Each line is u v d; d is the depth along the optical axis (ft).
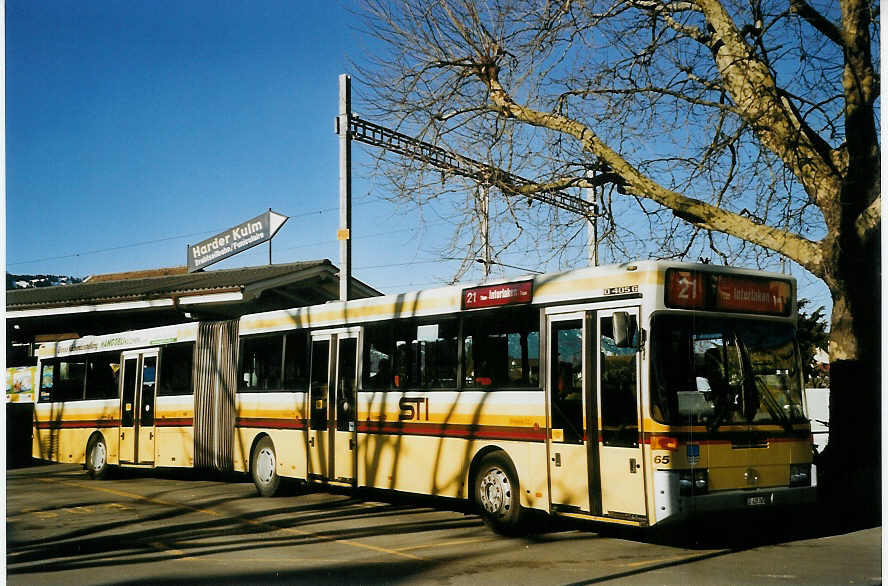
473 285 38.73
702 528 37.83
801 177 44.11
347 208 64.34
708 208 45.21
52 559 32.19
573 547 33.32
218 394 54.70
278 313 50.93
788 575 27.58
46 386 70.08
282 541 35.24
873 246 41.52
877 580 26.76
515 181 50.52
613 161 46.75
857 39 40.98
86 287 105.09
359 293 91.20
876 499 41.45
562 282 34.63
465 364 38.58
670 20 48.85
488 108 49.42
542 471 34.37
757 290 33.99
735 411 32.07
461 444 38.17
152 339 60.23
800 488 32.94
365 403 43.78
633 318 31.68
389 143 52.44
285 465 48.96
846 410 42.70
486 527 38.37
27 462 80.38
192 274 108.06
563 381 34.01
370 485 43.06
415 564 30.12
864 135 41.42
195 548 33.96
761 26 44.98
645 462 30.53
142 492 54.03
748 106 43.73
